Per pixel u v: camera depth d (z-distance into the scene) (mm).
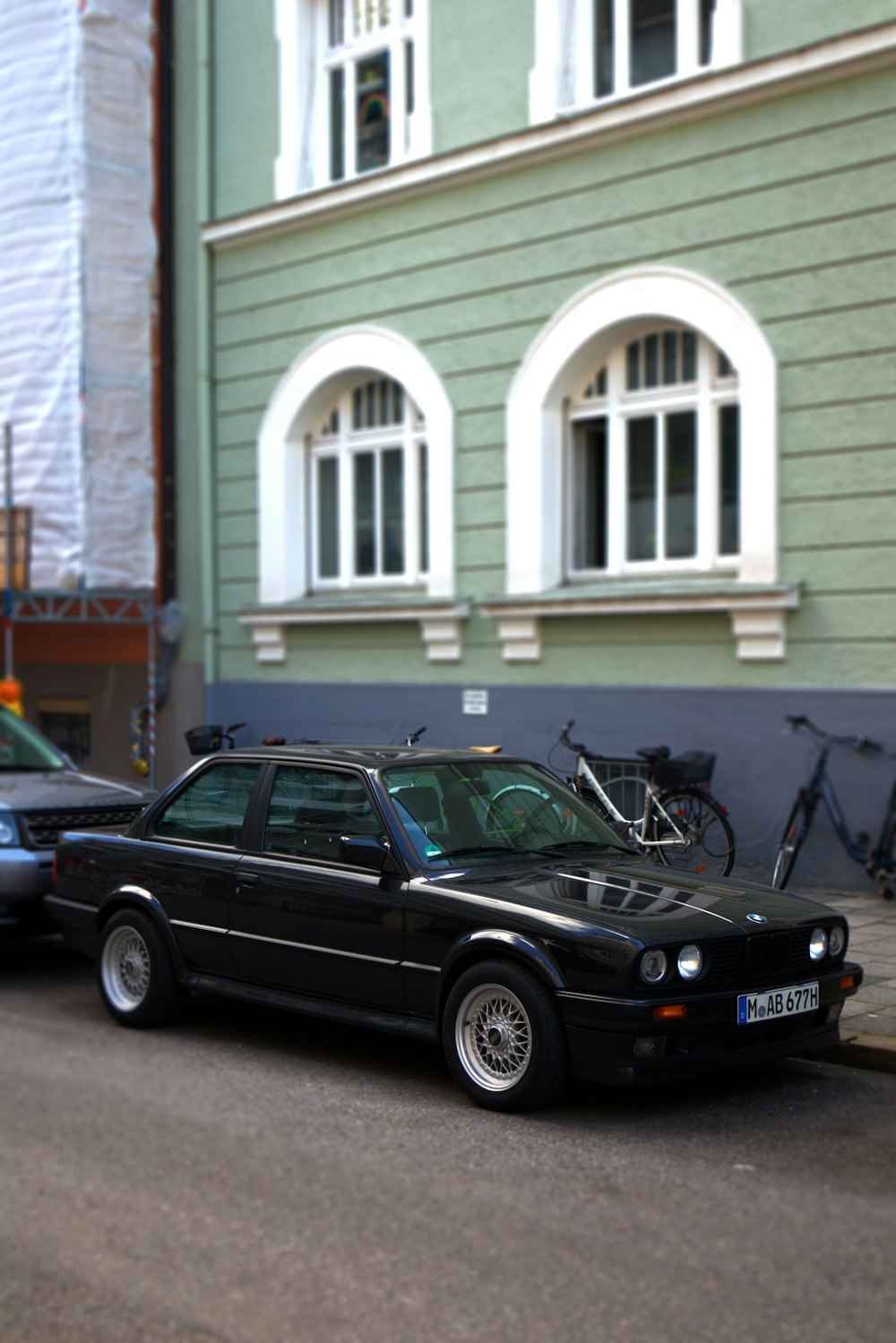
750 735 10922
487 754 7277
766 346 10883
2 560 14977
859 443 10414
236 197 15234
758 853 10852
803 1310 3922
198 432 15531
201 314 15453
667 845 9961
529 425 12500
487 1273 4184
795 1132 5590
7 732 10812
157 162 15516
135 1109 5918
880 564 10305
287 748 7238
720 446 11539
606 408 12258
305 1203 4781
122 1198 4844
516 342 12641
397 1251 4359
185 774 7539
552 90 12305
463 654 13031
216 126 15422
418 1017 6191
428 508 13484
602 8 12250
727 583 11023
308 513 15008
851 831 10352
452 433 13141
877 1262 4254
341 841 6305
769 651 10805
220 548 15562
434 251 13297
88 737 16766
